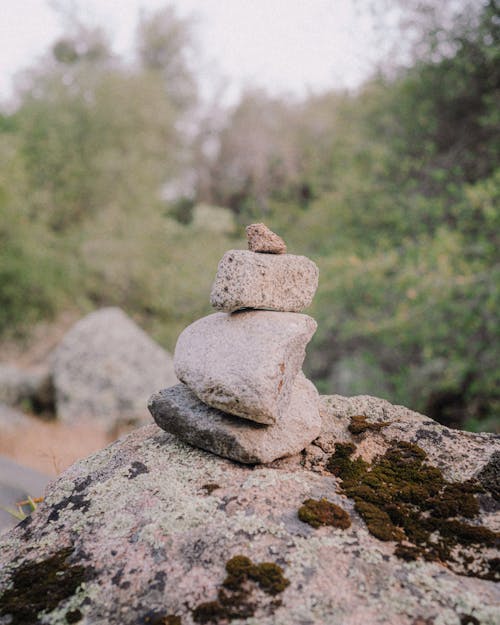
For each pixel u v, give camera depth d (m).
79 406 8.59
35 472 5.38
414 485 2.30
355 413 2.86
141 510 2.15
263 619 1.62
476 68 7.20
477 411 7.05
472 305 5.82
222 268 2.45
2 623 1.77
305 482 2.25
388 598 1.67
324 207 8.51
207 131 20.70
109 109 15.49
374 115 8.55
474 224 6.36
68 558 2.01
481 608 1.62
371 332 6.64
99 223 14.66
